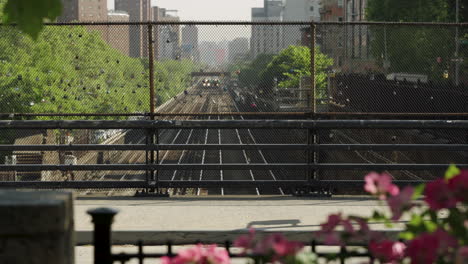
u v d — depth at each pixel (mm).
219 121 15672
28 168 15469
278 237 4473
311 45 16062
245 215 13438
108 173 41375
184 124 15516
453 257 4180
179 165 15711
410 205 4703
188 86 17234
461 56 43906
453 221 4770
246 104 17047
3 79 33562
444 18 72500
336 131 57000
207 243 11969
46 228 4879
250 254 5867
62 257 4980
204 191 50375
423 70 48031
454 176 4488
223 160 66500
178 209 14000
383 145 15820
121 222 12695
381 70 48938
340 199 15219
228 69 17141
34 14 4648
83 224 12320
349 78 36438
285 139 29141
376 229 11711
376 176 4688
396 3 72438
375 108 40156
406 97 39781
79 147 15609
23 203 4867
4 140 33438
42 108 35281
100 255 6262
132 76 18750
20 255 4879
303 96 20359
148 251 11586
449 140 38781
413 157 44219
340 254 5926
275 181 15844
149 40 15742
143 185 15648
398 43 48562
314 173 15969
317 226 12414
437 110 36250
